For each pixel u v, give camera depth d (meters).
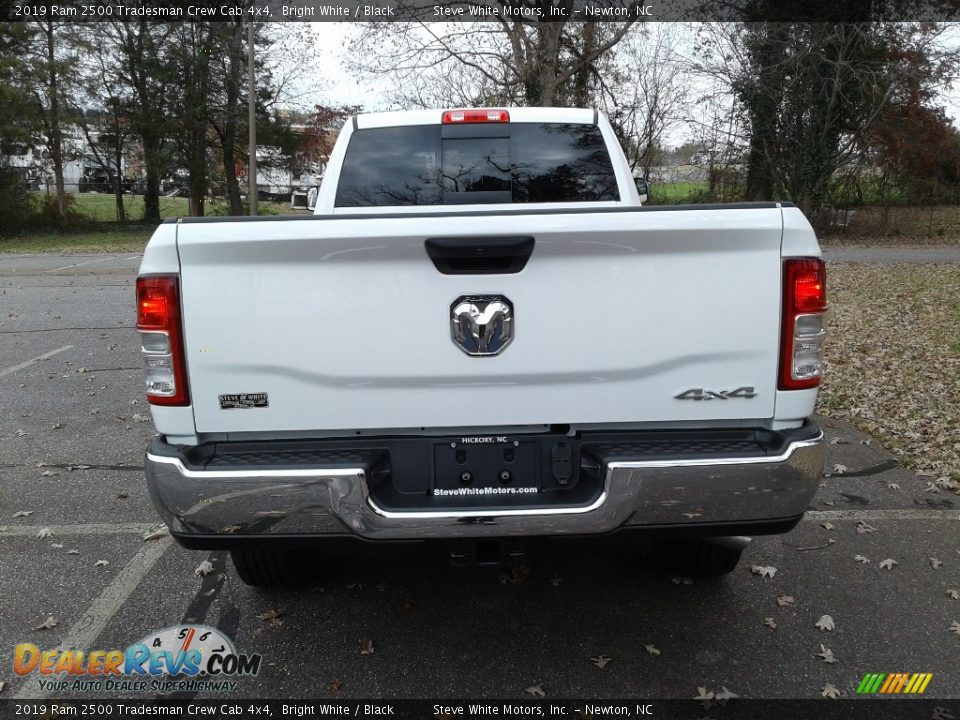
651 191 30.08
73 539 4.28
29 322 11.25
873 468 5.39
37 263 21.34
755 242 2.63
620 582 3.76
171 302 2.63
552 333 2.67
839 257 21.23
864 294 13.48
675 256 2.64
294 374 2.69
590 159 4.77
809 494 2.69
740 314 2.67
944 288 13.55
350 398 2.71
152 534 4.31
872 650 3.19
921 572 3.85
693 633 3.32
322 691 2.97
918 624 3.38
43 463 5.50
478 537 2.66
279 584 3.67
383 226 2.58
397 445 2.77
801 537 4.26
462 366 2.69
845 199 29.34
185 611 3.54
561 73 22.84
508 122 4.72
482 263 2.64
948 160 28.27
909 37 24.56
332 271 2.63
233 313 2.65
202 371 2.67
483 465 2.79
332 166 4.71
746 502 2.65
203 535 2.67
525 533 2.65
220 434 2.75
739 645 3.23
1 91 31.30
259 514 2.63
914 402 6.98
